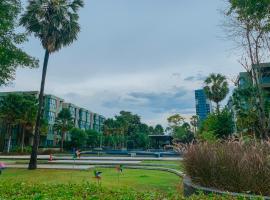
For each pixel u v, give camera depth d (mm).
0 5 16766
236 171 6770
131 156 46188
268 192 6398
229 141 8023
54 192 5934
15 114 50312
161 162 30156
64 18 24297
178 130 80875
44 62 23938
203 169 7434
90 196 5527
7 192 6148
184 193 8219
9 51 18250
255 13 13547
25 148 53188
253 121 20734
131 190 6258
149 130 134875
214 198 5168
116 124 97688
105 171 21266
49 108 69188
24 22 23781
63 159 35812
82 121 90250
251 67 16109
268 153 6855
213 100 50594
